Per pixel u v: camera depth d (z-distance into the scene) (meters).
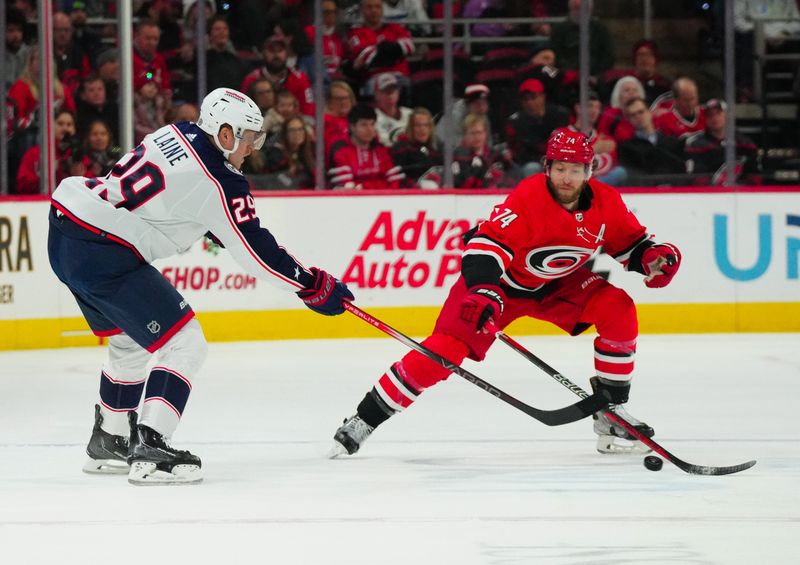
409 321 27.39
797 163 31.02
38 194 28.48
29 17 29.02
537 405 17.84
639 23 31.05
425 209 27.34
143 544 9.51
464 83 29.80
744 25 31.34
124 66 26.38
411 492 11.52
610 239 13.37
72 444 14.73
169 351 12.16
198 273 26.48
